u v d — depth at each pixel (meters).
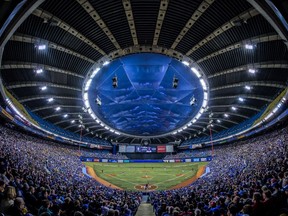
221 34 25.94
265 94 42.06
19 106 42.44
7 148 30.38
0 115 38.44
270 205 7.03
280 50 26.75
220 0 21.09
